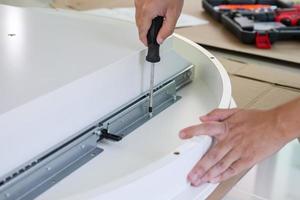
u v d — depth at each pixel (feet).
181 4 2.39
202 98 2.49
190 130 1.87
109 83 2.01
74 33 2.42
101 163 1.88
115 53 2.14
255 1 5.13
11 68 1.90
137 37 2.39
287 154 2.67
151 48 2.18
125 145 2.02
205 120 2.01
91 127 1.94
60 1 5.25
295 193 2.46
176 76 2.51
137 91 2.23
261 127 1.95
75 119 1.85
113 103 2.07
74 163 1.85
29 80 1.79
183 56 2.73
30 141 1.65
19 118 1.58
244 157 1.92
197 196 1.80
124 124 2.14
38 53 2.09
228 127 1.96
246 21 4.23
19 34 2.35
